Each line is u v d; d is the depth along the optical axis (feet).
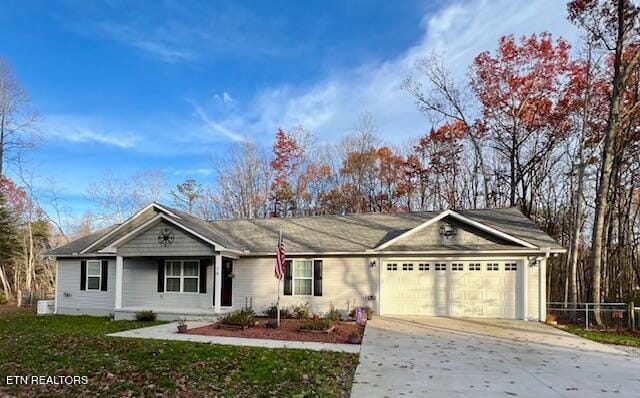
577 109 82.64
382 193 119.65
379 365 30.07
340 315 55.21
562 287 94.89
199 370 27.63
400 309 56.65
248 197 126.11
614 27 65.67
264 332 43.83
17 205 114.01
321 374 27.30
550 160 94.17
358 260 58.23
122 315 58.18
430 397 22.91
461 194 109.91
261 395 22.84
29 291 102.94
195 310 57.67
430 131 111.34
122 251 59.06
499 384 25.53
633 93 71.10
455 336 41.68
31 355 31.55
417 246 56.39
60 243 132.46
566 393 23.93
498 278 54.29
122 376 26.02
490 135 98.48
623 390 24.67
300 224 69.77
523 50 91.35
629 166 80.12
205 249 56.39
